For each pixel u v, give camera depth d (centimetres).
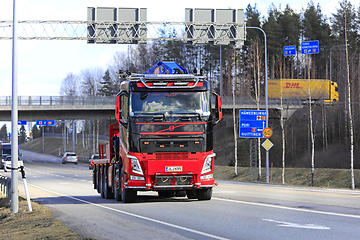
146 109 2741
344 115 11594
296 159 11394
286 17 17988
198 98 2788
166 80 2789
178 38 6094
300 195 3406
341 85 12825
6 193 3806
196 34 6112
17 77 2783
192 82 2805
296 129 12388
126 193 2934
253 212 2266
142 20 6044
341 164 9675
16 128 2777
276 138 12294
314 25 18375
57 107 11200
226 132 15462
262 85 17388
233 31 6178
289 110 13125
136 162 2714
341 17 16900
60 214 2472
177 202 2931
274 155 11919
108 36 6031
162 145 2717
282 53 17438
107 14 6031
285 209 2373
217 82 19475
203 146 2753
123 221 2059
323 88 13038
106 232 1783
